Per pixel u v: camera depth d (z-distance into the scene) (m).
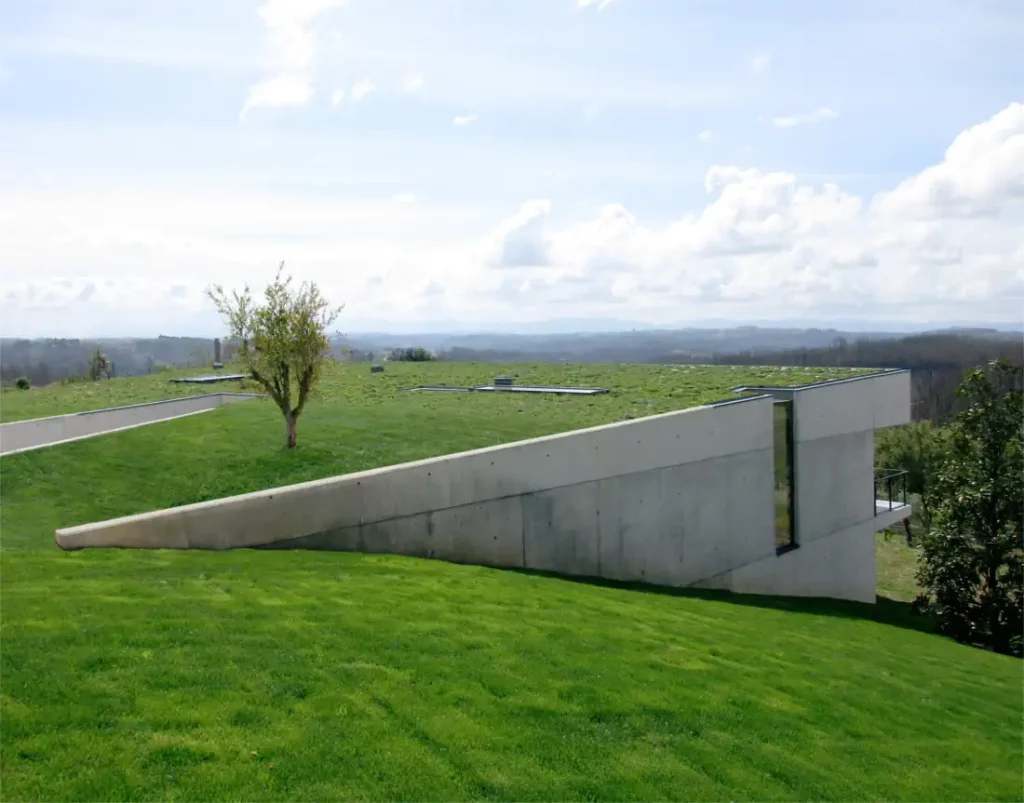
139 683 8.75
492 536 18.31
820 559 24.41
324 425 24.06
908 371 27.03
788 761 9.68
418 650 10.73
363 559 15.91
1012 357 23.22
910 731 11.80
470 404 27.67
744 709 10.90
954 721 12.77
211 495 18.84
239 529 15.88
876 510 26.92
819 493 24.28
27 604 10.80
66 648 9.41
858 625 19.95
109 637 9.83
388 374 38.75
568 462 18.98
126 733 7.78
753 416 22.39
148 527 15.16
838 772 9.73
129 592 11.78
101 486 19.52
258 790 7.21
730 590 22.08
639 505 20.11
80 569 12.99
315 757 7.83
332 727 8.43
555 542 19.02
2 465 20.09
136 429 24.25
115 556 14.12
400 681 9.71
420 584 14.30
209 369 43.91
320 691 9.17
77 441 22.44
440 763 8.12
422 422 24.08
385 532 17.22
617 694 10.41
